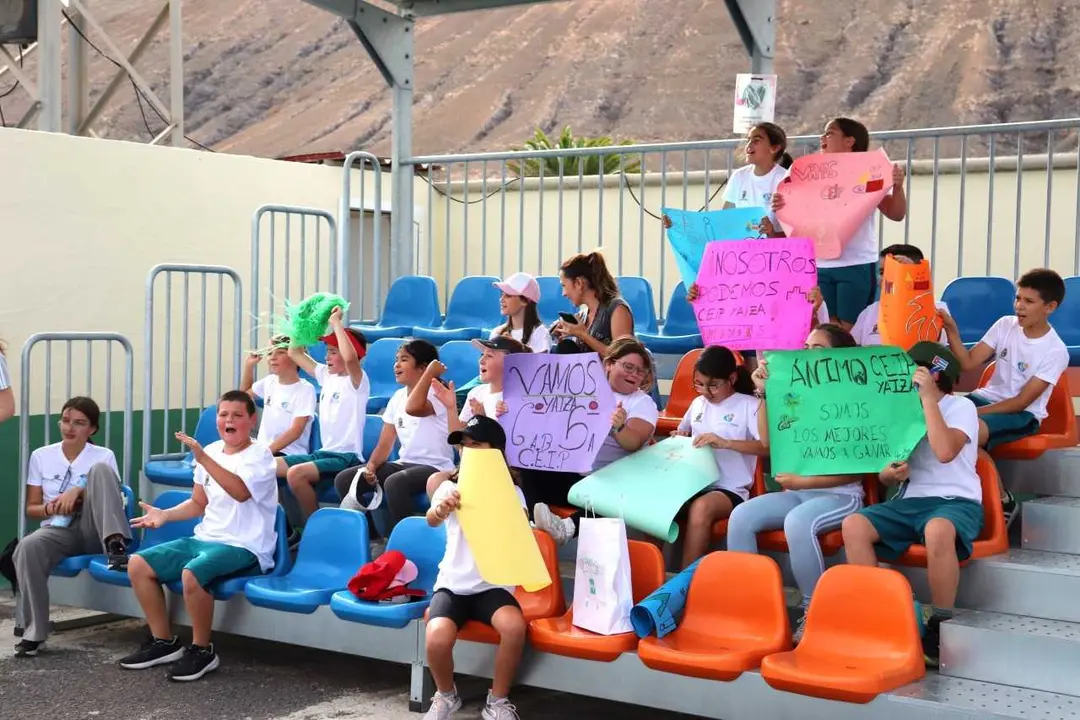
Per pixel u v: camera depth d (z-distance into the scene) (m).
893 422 4.48
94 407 6.00
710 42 75.00
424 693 4.77
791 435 4.61
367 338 7.60
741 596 4.32
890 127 65.38
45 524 5.79
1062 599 4.18
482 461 4.50
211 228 8.27
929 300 4.67
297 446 6.20
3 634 5.98
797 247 5.24
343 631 4.98
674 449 4.92
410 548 5.00
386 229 9.64
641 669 4.29
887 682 3.87
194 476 5.69
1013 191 7.79
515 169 12.73
